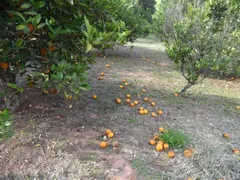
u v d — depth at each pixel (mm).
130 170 3188
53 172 3094
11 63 3107
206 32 5570
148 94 6020
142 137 3971
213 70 5758
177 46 5762
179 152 3643
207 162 3389
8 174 3021
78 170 3137
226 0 5707
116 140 3791
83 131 3920
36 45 3037
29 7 2363
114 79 7043
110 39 2643
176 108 5312
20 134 3592
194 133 4215
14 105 4035
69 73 2494
